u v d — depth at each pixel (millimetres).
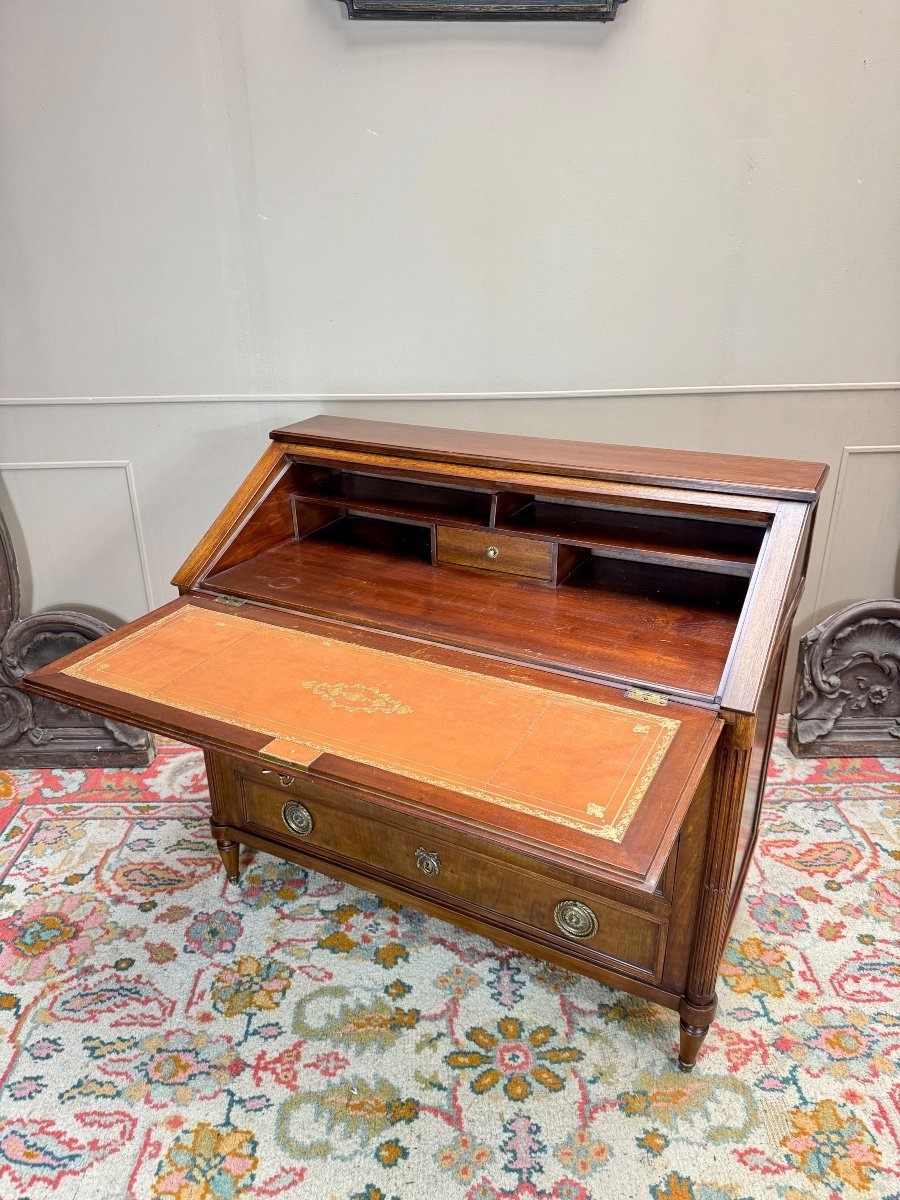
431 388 2406
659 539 1723
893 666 2512
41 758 2590
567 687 1448
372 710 1405
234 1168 1477
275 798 1931
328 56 2064
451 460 1825
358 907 2072
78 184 2217
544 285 2264
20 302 2348
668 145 2104
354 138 2141
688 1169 1468
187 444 2518
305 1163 1484
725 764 1383
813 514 1669
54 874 2172
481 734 1329
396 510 1914
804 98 2045
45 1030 1742
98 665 1570
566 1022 1758
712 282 2242
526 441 1990
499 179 2158
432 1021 1760
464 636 1607
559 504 1943
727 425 2410
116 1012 1781
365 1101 1593
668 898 1517
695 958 1538
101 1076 1643
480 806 1165
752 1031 1727
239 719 1394
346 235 2244
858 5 1955
